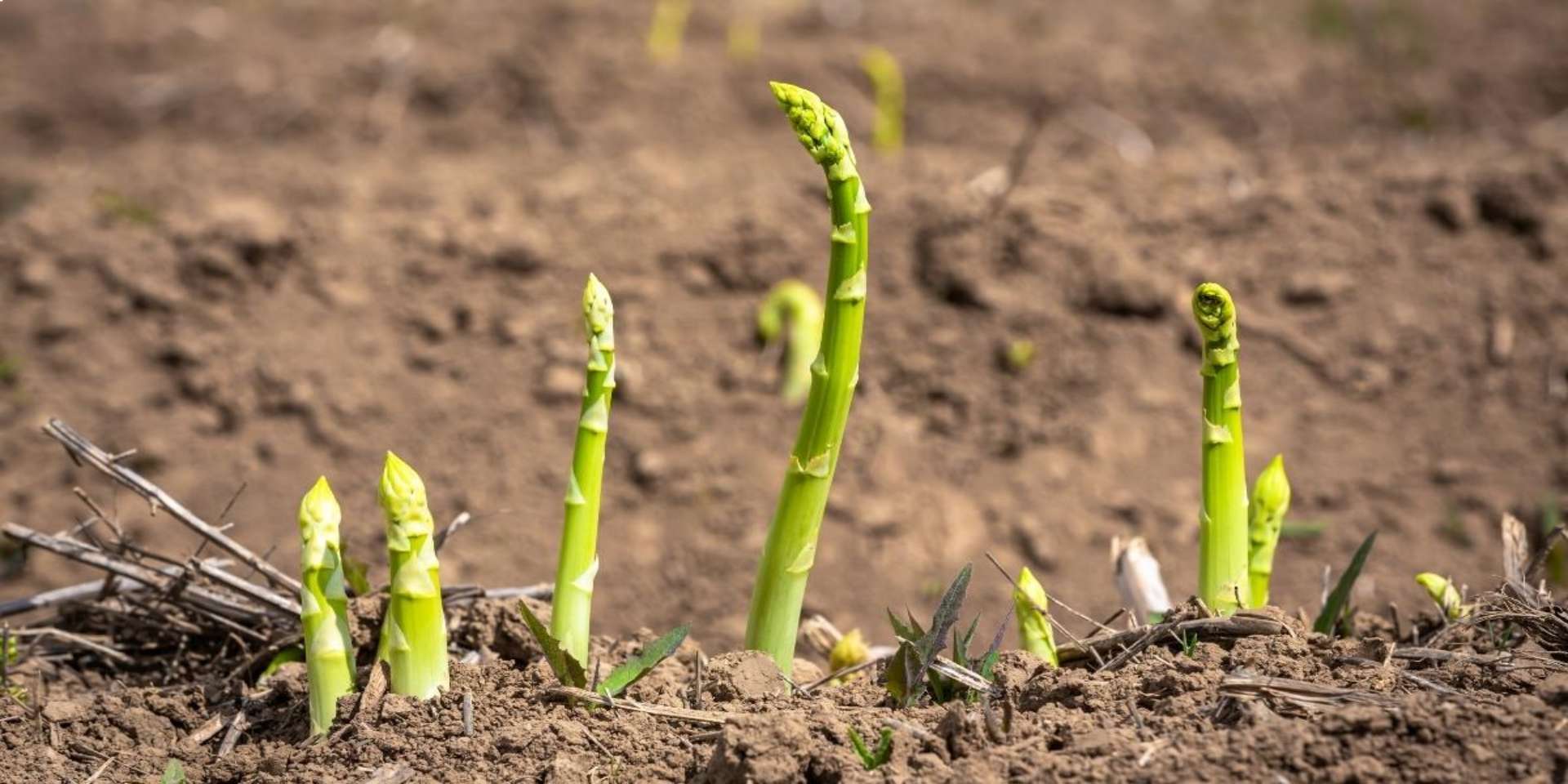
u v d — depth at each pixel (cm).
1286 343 533
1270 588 450
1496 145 763
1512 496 477
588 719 263
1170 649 280
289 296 549
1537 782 213
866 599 462
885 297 551
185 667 323
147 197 605
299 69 826
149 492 306
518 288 553
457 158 740
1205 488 278
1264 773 221
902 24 873
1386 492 484
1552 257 539
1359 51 869
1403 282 544
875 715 254
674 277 557
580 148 755
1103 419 514
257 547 468
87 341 538
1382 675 252
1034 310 536
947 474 504
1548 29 881
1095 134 770
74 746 281
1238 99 804
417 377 530
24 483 498
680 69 804
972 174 606
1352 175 587
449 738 258
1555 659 259
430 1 895
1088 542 477
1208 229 563
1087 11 916
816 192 587
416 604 258
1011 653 280
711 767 239
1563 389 506
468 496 493
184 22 888
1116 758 228
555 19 860
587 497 267
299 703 284
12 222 575
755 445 512
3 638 319
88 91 822
